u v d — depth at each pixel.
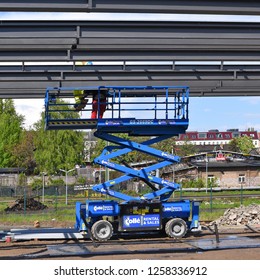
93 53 17.09
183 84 20.30
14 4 12.71
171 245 17.22
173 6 13.31
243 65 20.08
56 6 12.84
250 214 23.92
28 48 15.45
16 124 74.00
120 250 16.20
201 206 37.38
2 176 70.62
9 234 19.56
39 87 19.67
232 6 13.57
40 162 72.81
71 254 15.48
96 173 62.47
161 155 19.78
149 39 15.48
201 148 129.38
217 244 17.19
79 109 19.33
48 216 31.14
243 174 70.12
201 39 15.57
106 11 13.16
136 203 19.14
